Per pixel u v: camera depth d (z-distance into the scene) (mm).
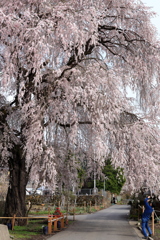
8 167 16234
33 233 12258
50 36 12492
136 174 13070
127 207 41875
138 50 14281
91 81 12398
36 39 11758
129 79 13555
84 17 12617
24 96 13773
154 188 13281
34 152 11781
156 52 13898
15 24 11812
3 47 12930
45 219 18812
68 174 17625
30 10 12992
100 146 11609
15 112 14641
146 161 12891
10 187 15039
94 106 12211
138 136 13133
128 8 14156
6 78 11289
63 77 12656
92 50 15992
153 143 13656
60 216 14797
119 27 14578
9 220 14602
